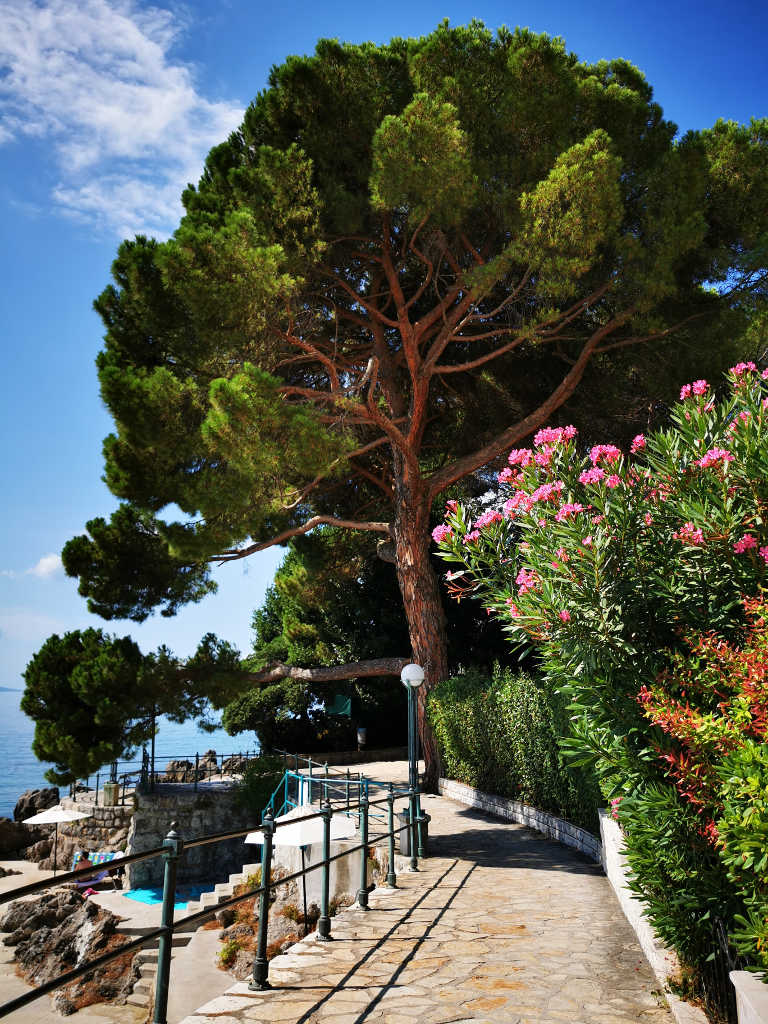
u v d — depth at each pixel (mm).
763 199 15242
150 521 19469
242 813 23484
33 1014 13812
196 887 22188
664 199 14672
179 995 12273
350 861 13328
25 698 18672
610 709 4691
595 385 18094
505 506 5938
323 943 6453
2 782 131750
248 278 12758
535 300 16188
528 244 13766
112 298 17016
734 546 4551
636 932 6562
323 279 16734
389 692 29922
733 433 4699
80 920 17391
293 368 18500
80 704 18766
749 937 3295
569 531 4895
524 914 7512
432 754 20188
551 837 12820
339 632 30656
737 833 3195
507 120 14617
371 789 20547
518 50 14398
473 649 28250
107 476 16047
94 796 26656
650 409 17766
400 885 9289
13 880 25156
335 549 25359
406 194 13625
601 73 17422
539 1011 4691
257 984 5191
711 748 3877
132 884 22312
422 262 17328
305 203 14484
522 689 13945
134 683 18453
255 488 14156
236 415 12320
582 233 13281
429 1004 4824
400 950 6199
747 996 3092
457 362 19297
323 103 15789
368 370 16016
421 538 18703
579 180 12914
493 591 5828
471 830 13945
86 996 13812
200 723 19938
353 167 16094
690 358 15742
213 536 15438
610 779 4918
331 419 16016
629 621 4852
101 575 19094
